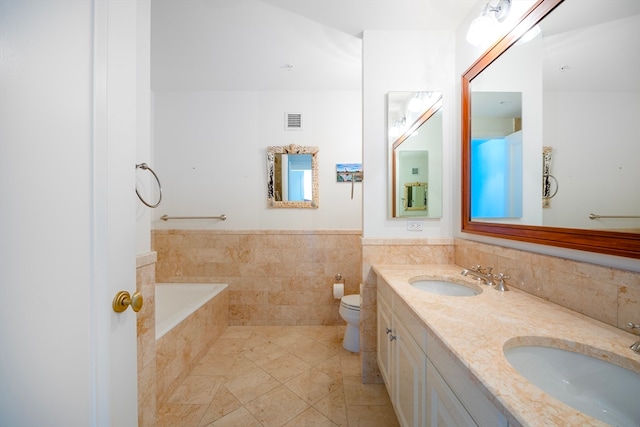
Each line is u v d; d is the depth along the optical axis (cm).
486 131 136
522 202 111
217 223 265
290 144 265
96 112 60
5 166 46
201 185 266
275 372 181
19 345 48
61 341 53
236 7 153
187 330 179
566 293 89
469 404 59
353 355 203
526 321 78
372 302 169
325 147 265
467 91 153
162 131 265
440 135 169
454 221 170
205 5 151
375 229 171
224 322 249
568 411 42
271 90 263
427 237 171
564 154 91
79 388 56
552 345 68
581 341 65
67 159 55
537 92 103
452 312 86
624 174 71
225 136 266
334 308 262
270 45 190
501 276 113
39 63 51
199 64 215
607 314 76
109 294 62
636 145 69
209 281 263
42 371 51
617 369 59
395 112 169
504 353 64
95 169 60
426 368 85
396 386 121
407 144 169
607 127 76
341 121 265
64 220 54
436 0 144
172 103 264
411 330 100
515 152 115
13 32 47
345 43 186
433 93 168
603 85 77
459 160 165
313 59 208
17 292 48
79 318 56
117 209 66
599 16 79
